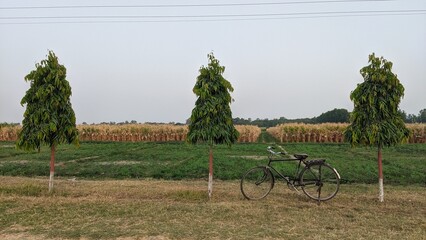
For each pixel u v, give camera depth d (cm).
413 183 924
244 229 471
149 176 1043
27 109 728
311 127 2850
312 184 673
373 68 661
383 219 533
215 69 716
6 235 446
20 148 731
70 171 1116
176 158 1501
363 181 950
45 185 828
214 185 864
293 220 522
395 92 659
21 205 606
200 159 1438
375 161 1364
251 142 2841
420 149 1955
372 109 650
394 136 642
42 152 1750
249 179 707
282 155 763
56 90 741
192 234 447
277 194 738
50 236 441
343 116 6266
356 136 662
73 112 766
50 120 723
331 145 2364
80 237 436
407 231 471
